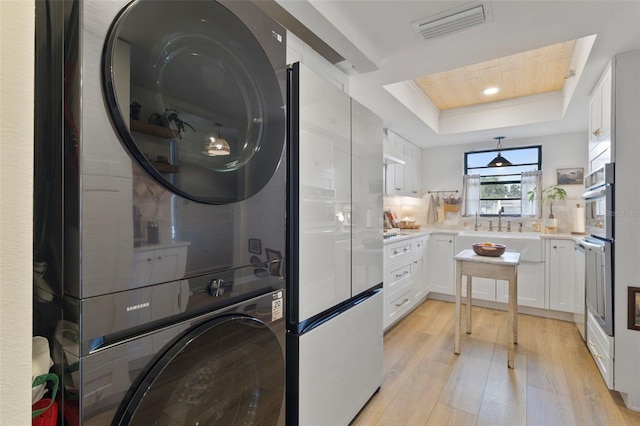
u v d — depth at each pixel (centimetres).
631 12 163
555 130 388
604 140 220
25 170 37
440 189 485
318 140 139
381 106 307
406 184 439
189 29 77
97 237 61
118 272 64
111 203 63
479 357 248
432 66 228
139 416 67
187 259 78
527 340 282
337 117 153
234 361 90
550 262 343
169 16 73
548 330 307
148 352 69
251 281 97
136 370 67
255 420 98
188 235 78
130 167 66
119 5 64
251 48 96
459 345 258
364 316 178
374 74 239
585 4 158
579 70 233
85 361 59
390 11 167
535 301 349
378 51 207
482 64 280
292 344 129
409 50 206
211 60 83
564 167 405
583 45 218
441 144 470
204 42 81
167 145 72
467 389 204
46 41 65
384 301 286
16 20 36
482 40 194
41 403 61
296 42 184
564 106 324
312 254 135
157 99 70
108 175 63
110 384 63
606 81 216
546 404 188
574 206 398
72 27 60
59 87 62
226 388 88
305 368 130
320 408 140
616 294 195
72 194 60
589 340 249
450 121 405
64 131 61
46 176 65
